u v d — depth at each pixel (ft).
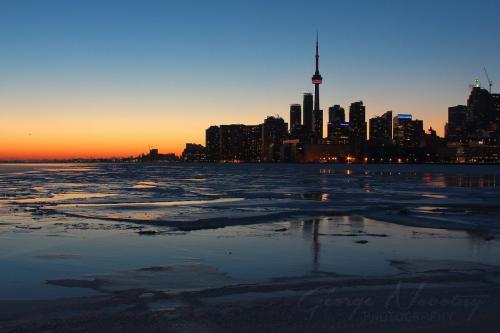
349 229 75.05
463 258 51.78
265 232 71.67
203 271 45.14
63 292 37.50
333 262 49.52
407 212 101.19
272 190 188.44
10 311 32.14
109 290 37.99
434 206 116.98
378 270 45.55
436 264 48.39
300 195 157.99
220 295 35.68
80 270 45.75
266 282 40.37
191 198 143.54
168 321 29.53
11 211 101.60
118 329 28.19
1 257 52.08
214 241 63.21
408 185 240.73
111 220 85.40
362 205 116.88
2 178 326.24
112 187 212.84
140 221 83.25
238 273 44.24
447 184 255.09
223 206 113.50
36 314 31.42
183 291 37.09
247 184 245.24
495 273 43.57
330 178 345.92
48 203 123.95
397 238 66.08
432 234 70.03
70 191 181.68
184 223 80.79
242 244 60.80
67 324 29.19
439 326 28.43
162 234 69.56
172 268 46.47
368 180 310.45
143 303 33.71
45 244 60.49
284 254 53.98
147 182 270.67
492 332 27.48
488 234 70.18
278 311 31.40
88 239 64.64
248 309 31.91
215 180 302.66
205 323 29.12
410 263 48.88
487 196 156.25
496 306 32.48
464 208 112.47
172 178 341.00
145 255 53.31
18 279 42.01
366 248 57.98
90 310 32.12
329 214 95.71
